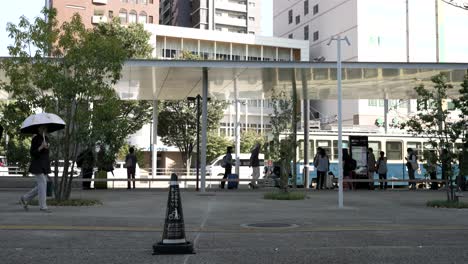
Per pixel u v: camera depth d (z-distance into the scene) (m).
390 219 10.91
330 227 9.48
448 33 74.56
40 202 11.63
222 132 74.62
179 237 6.80
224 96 25.73
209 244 7.54
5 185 21.91
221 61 18.20
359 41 71.12
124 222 10.00
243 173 36.94
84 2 77.25
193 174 43.09
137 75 19.89
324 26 79.00
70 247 7.22
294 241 7.84
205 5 113.94
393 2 72.75
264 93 24.45
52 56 14.16
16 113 13.95
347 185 24.19
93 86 13.93
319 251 7.02
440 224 10.05
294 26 87.75
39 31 13.88
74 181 20.81
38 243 7.50
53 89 13.73
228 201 15.67
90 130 14.15
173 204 6.87
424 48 73.56
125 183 31.58
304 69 18.72
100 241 7.72
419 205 14.70
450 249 7.21
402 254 6.84
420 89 14.93
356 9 71.62
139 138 64.38
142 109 34.50
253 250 7.06
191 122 44.31
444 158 14.46
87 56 13.82
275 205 14.33
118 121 14.78
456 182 15.12
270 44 83.38
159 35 78.19
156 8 82.44
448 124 14.55
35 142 11.54
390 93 24.30
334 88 22.91
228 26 115.81
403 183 29.44
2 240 7.72
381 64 18.34
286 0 90.44
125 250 7.02
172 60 18.06
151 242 7.67
